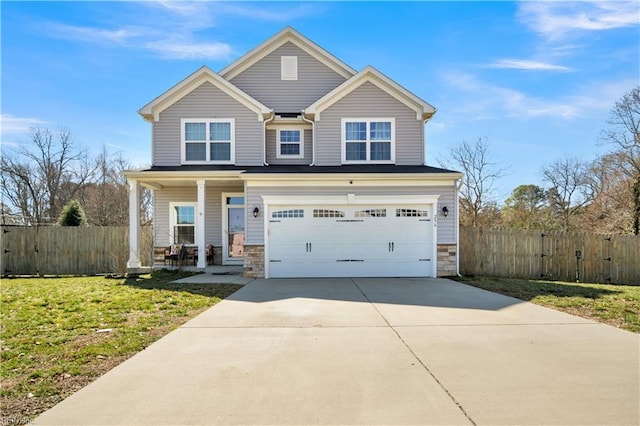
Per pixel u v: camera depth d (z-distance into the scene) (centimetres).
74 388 384
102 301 820
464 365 446
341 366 443
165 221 1535
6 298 858
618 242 1379
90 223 3206
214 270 1343
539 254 1403
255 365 447
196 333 581
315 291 964
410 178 1248
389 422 316
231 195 1527
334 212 1257
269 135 1558
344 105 1478
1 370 428
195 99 1486
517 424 313
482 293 934
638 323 640
